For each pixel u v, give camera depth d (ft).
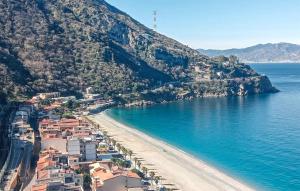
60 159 602.85
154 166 651.66
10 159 599.98
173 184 570.87
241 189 558.56
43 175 511.81
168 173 619.26
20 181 526.98
